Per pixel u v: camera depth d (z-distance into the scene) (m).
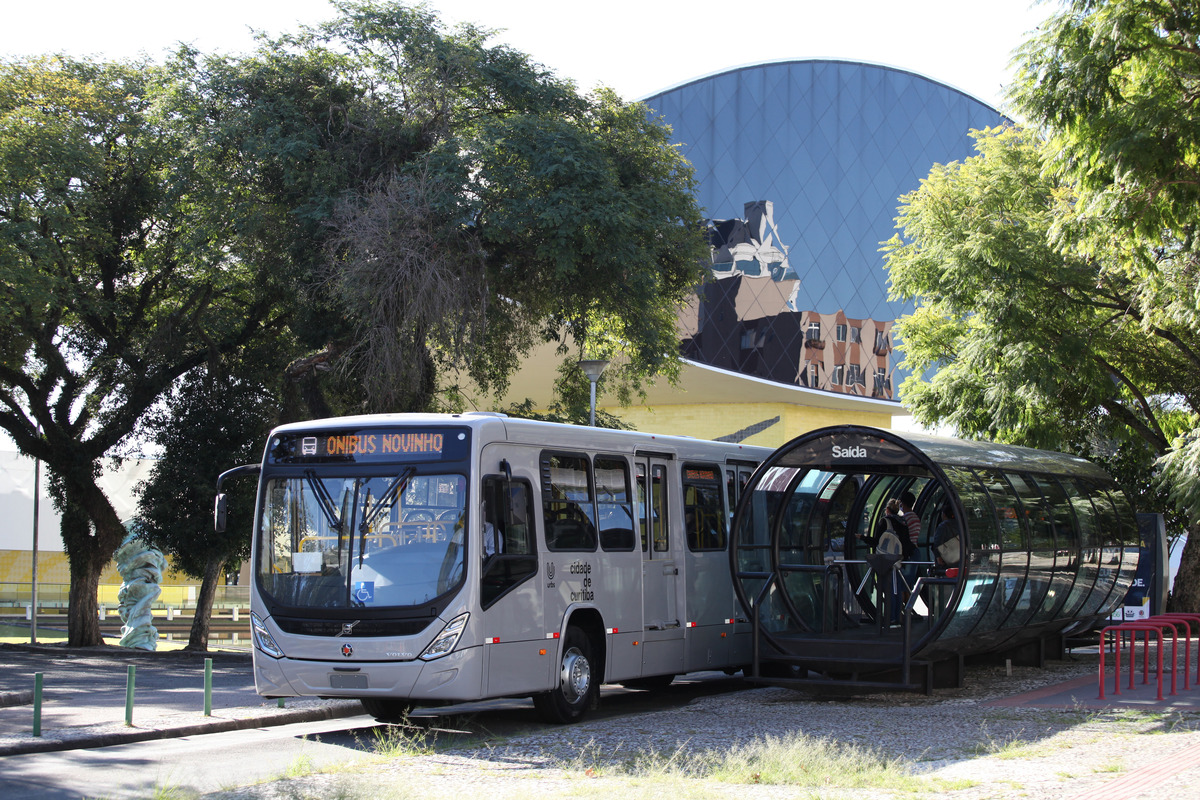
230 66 24.53
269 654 11.93
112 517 32.91
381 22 24.11
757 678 14.62
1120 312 22.67
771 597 15.43
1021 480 16.11
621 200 23.17
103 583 56.78
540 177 22.45
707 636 15.64
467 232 23.19
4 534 56.38
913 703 13.70
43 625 45.66
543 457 12.90
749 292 54.53
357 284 21.77
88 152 27.72
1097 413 27.06
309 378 25.83
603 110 27.00
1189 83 13.59
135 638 33.06
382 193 22.77
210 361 29.67
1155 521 24.25
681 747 10.23
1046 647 19.28
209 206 25.17
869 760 9.34
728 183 55.75
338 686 11.57
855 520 17.45
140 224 31.20
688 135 56.41
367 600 11.60
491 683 11.61
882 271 56.09
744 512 14.99
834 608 16.50
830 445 14.41
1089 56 13.34
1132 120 13.28
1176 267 14.91
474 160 23.14
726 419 52.97
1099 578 18.73
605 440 14.08
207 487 27.77
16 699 15.77
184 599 51.03
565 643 12.96
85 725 12.90
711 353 53.91
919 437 14.85
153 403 30.55
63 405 32.88
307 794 8.36
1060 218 14.88
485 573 11.69
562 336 28.83
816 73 57.12
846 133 56.75
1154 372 25.33
